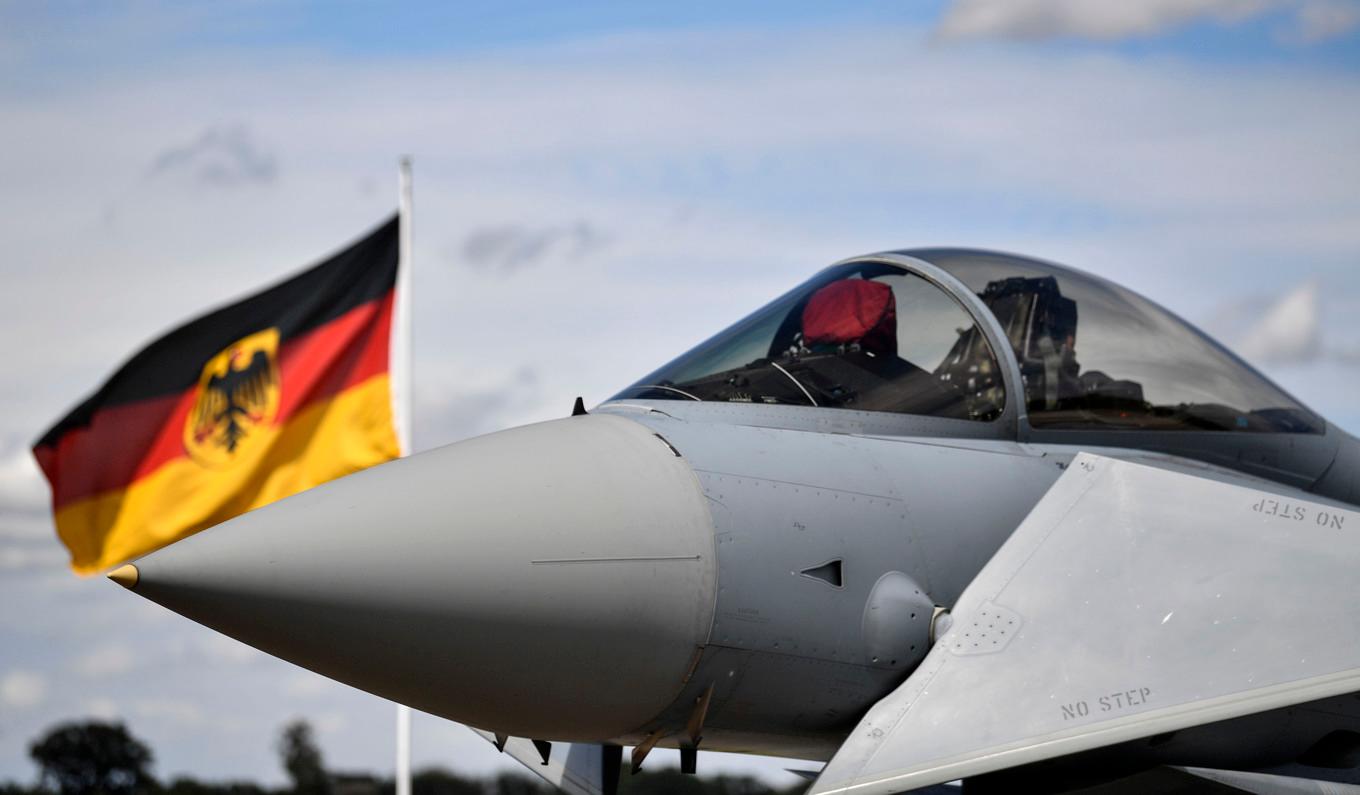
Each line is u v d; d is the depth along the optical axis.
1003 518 9.49
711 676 8.38
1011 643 8.41
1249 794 8.70
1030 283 11.12
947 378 10.43
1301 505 8.80
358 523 7.94
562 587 8.02
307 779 42.88
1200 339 12.03
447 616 7.90
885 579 8.84
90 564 30.08
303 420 30.08
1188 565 8.59
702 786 25.69
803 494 8.84
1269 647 8.12
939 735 8.06
